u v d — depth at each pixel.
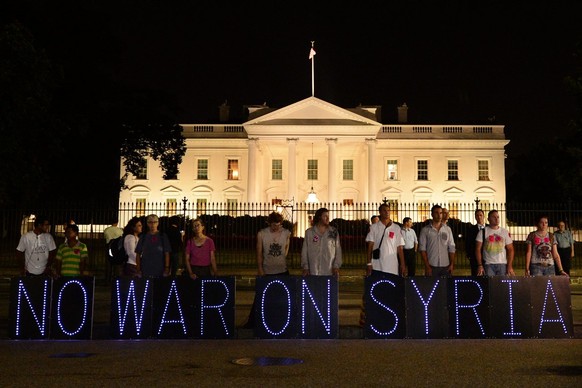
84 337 9.52
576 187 26.33
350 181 53.66
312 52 51.41
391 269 9.95
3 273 21.30
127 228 12.05
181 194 54.19
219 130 55.03
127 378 7.04
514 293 9.64
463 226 32.72
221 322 9.59
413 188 53.69
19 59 19.31
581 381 6.86
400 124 56.03
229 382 6.84
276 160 54.56
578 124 24.11
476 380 6.91
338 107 50.25
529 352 8.54
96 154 31.31
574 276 20.81
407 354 8.41
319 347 8.97
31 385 6.71
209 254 10.62
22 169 20.92
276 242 10.19
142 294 9.66
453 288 9.65
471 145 54.06
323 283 9.64
